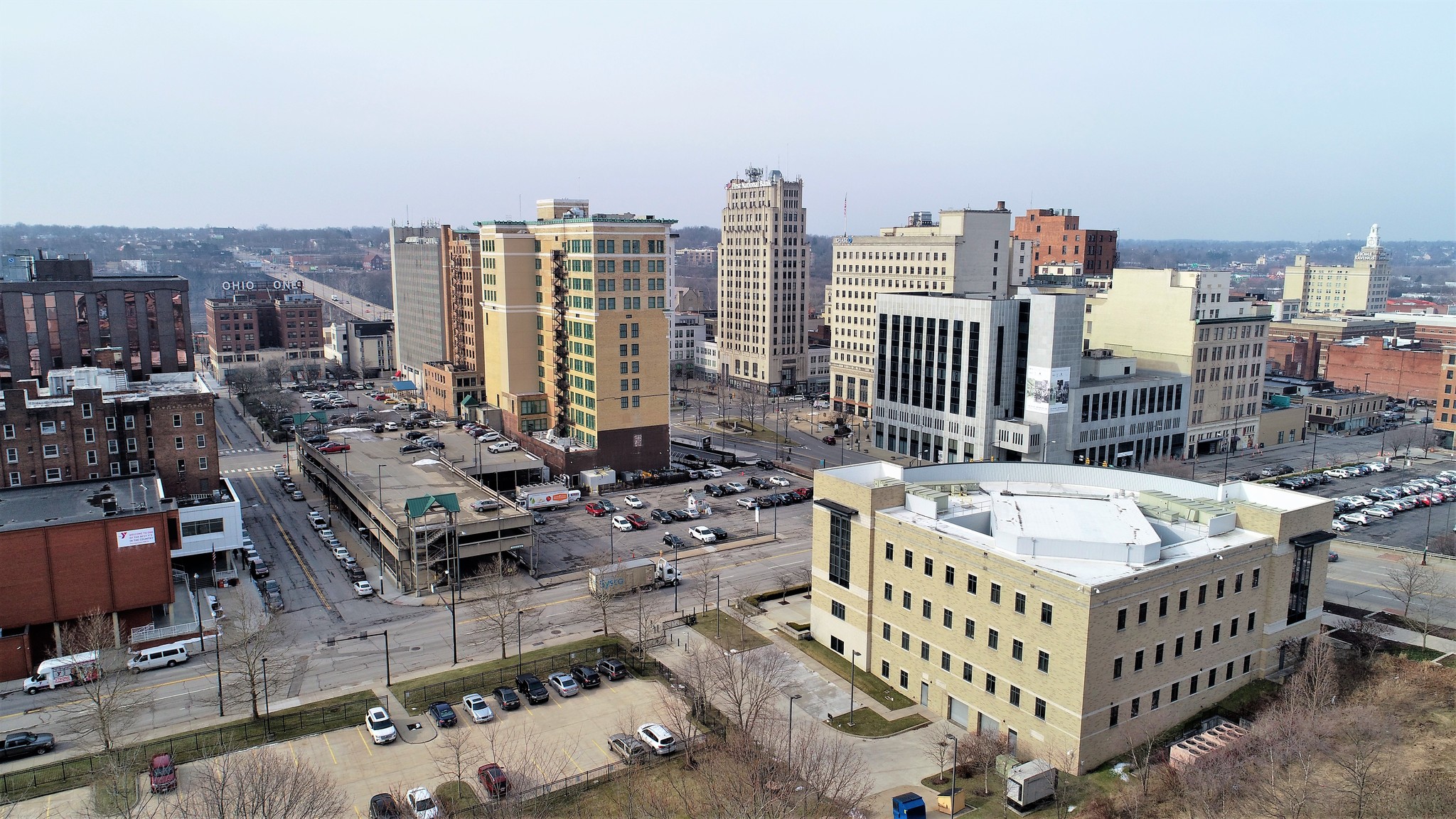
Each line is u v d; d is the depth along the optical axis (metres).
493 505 121.69
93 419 122.75
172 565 111.00
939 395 169.75
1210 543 81.00
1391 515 142.25
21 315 159.88
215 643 92.75
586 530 137.62
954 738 76.12
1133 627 71.38
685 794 68.19
